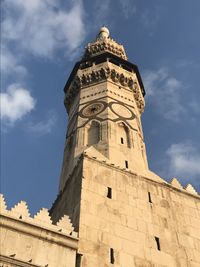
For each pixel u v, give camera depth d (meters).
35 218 26.56
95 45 59.28
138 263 26.92
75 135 41.84
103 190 31.64
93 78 49.41
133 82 50.12
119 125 42.16
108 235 27.89
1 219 25.11
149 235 29.52
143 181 34.72
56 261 24.58
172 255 28.78
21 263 23.33
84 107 45.25
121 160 37.12
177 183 36.81
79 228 27.31
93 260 25.62
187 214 33.38
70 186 34.16
